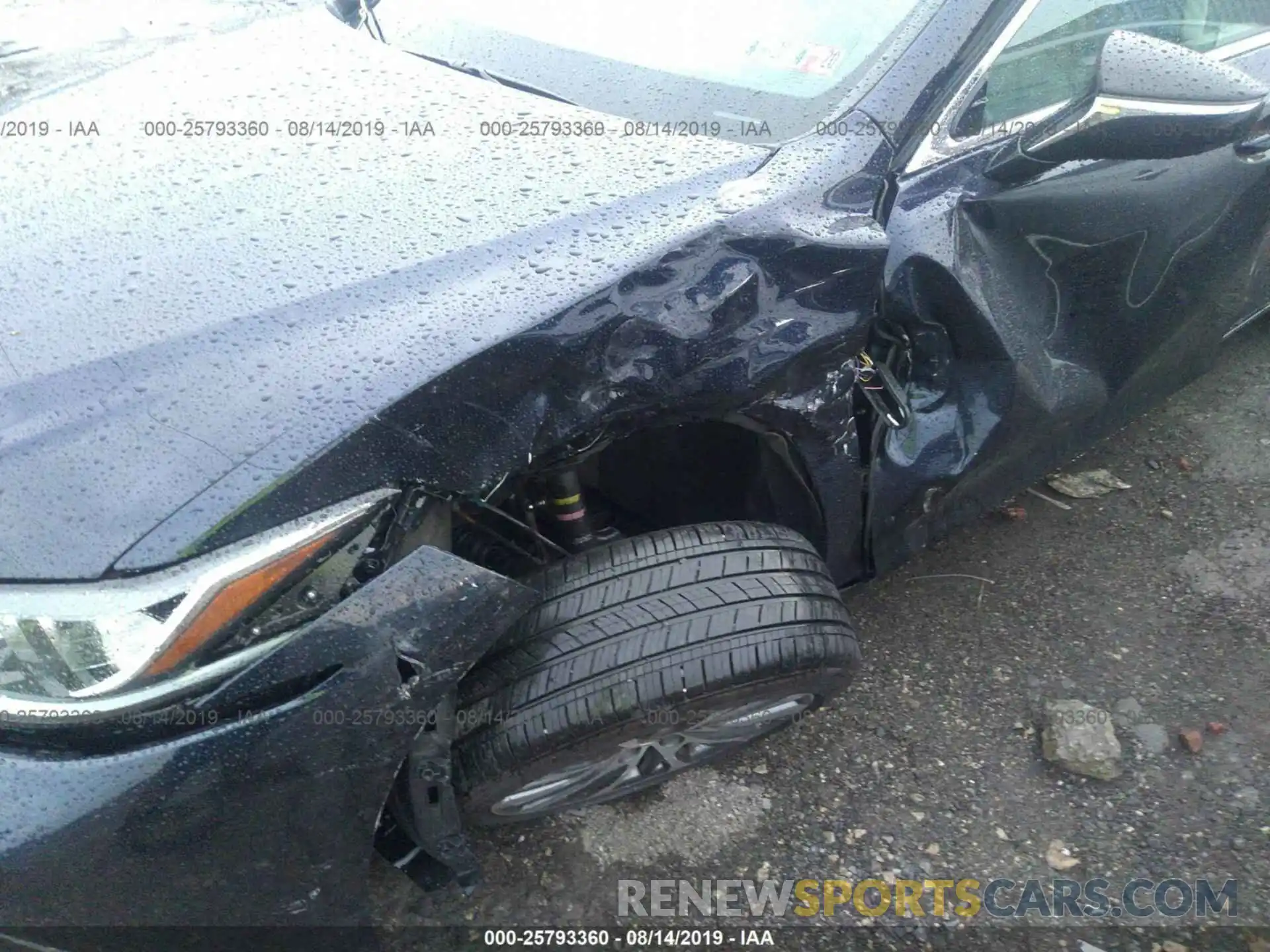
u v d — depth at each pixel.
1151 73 1.91
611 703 1.64
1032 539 2.94
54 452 1.39
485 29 2.44
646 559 1.75
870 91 2.01
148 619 1.30
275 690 1.36
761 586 1.77
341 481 1.40
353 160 1.89
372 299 1.57
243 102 2.12
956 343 2.15
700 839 2.13
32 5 6.68
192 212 1.78
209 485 1.35
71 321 1.56
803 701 1.99
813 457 1.94
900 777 2.27
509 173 1.83
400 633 1.42
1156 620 2.68
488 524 1.84
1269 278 3.01
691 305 1.64
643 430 2.09
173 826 1.33
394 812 1.66
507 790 1.71
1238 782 2.27
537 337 1.52
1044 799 2.23
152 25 6.40
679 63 2.19
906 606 2.71
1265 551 2.88
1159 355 2.71
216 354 1.49
